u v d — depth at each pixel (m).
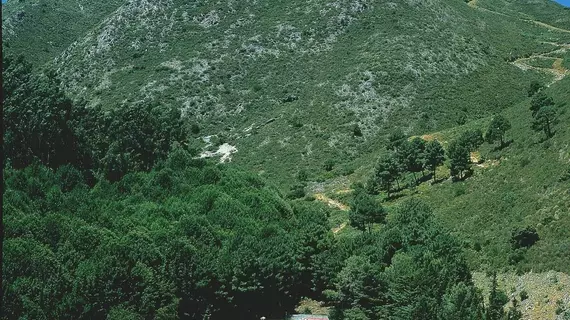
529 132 64.94
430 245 46.53
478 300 36.31
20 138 60.69
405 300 41.47
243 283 49.72
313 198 78.31
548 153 55.00
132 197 59.38
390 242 50.16
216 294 48.50
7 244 40.75
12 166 59.53
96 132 69.81
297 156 93.62
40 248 42.19
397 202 66.94
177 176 66.12
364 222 61.09
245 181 67.25
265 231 55.38
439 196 62.38
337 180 84.12
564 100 67.69
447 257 44.31
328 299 53.81
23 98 63.28
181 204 58.31
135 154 68.88
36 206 50.56
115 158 65.75
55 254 44.00
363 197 63.22
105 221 50.91
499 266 43.16
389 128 96.81
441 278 41.00
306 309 52.84
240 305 50.56
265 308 52.69
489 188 56.72
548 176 50.50
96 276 42.12
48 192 54.38
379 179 73.44
